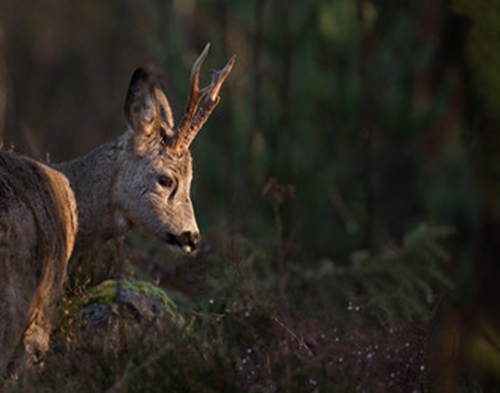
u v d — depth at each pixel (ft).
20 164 29.30
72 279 33.81
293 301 39.55
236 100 70.74
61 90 116.57
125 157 32.14
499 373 24.62
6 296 27.86
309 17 69.72
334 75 68.44
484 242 36.91
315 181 62.85
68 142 107.76
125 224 32.45
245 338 30.94
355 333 30.32
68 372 27.55
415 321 32.22
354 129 67.36
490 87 23.31
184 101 66.85
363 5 68.85
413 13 73.15
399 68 68.69
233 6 73.36
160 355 26.40
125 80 114.52
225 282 36.50
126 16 117.50
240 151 66.03
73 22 122.93
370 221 31.83
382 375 27.63
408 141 70.38
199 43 94.48
